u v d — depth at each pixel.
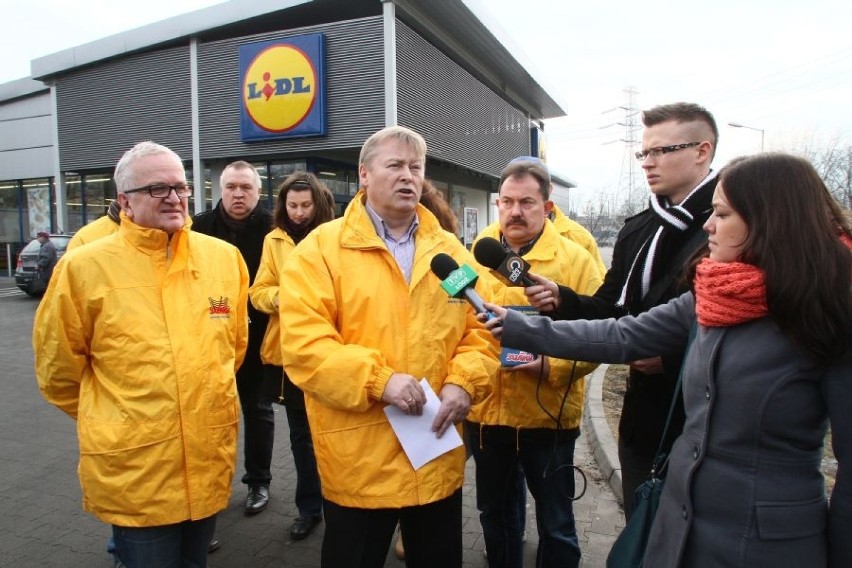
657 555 1.51
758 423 1.30
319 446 1.87
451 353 1.97
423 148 1.96
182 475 1.95
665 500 1.52
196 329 2.03
